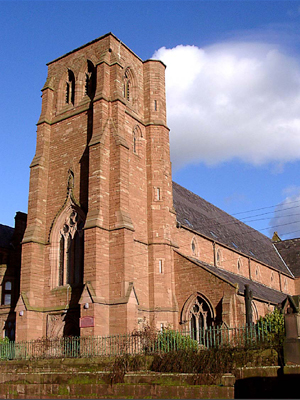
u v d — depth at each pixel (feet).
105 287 134.21
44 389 100.78
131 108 163.02
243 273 219.00
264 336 93.61
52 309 146.00
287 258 298.15
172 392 85.35
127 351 114.93
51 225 156.97
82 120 160.86
